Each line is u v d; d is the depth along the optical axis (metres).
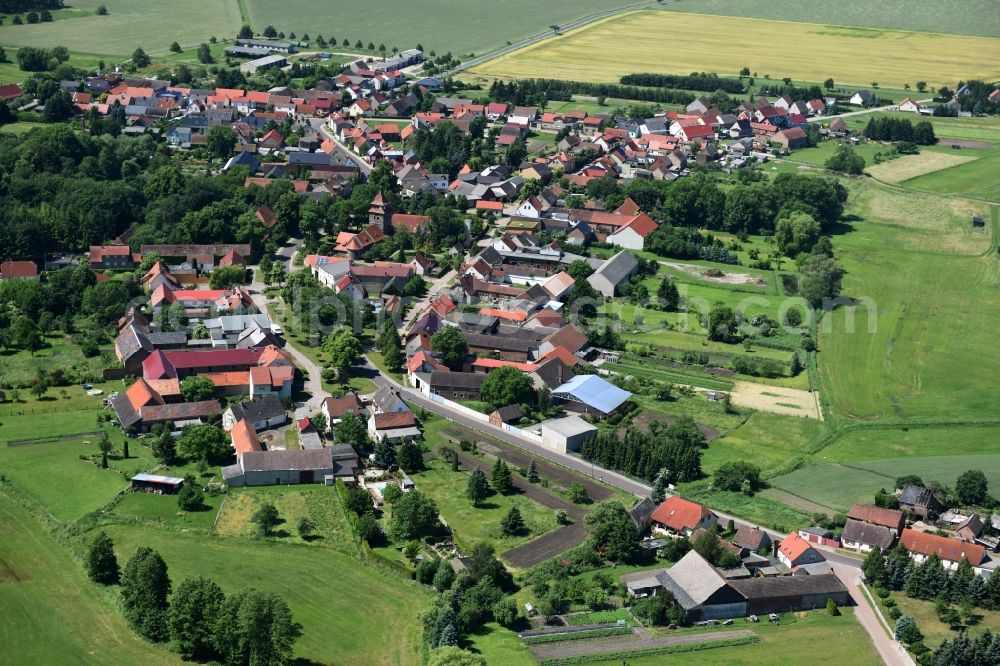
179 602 185.12
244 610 180.12
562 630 193.38
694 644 191.25
